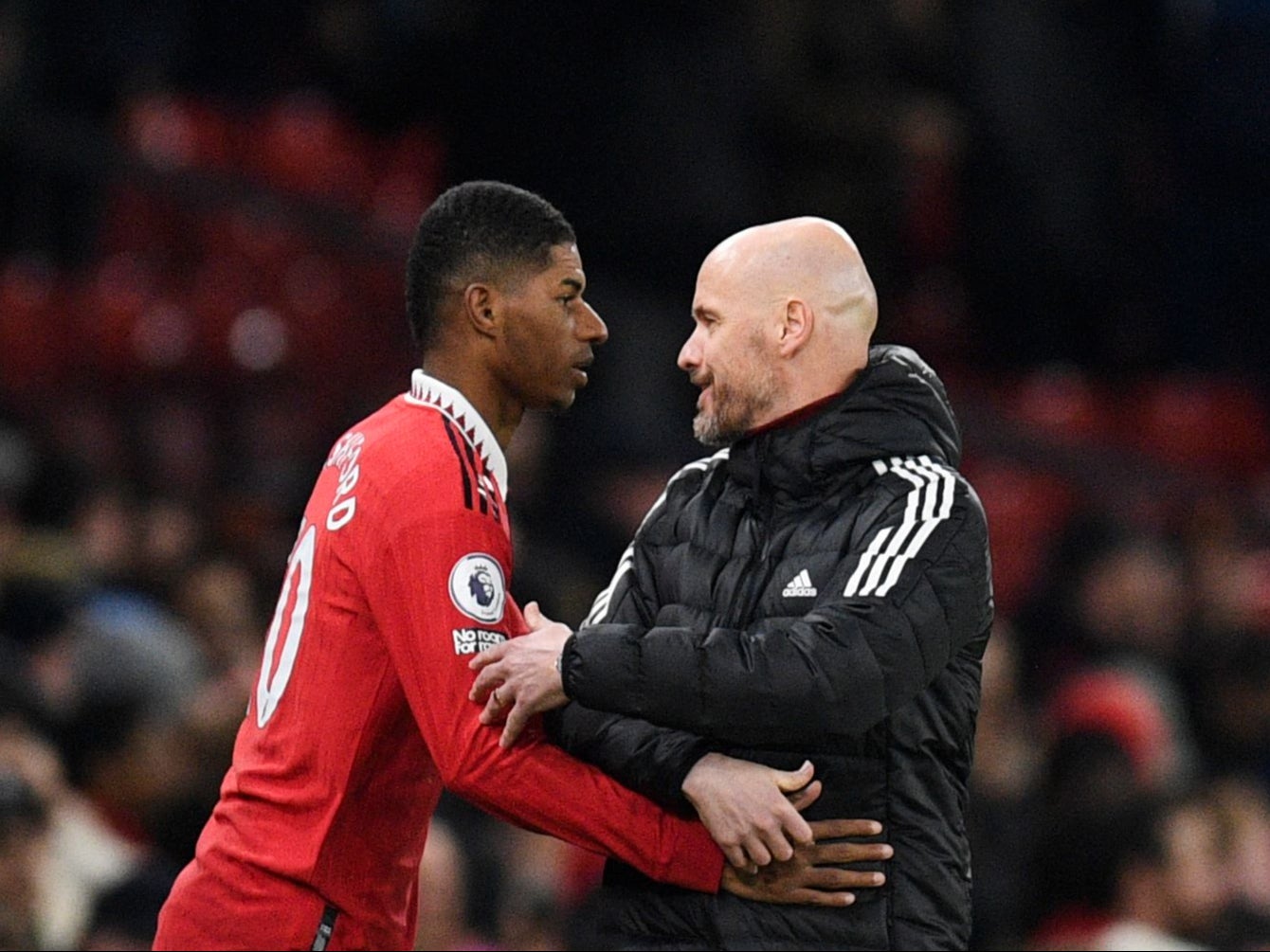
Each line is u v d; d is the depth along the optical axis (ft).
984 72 124.98
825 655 40.16
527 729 43.09
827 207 112.06
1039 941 70.85
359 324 103.71
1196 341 142.51
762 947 42.29
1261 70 144.46
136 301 105.19
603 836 42.45
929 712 42.52
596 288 107.14
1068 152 128.77
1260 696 98.84
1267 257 143.74
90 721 73.20
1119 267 132.16
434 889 66.85
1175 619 105.81
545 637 42.55
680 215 107.14
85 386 103.81
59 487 93.56
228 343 104.22
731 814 41.42
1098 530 106.01
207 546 94.22
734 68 108.68
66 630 84.43
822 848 41.98
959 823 43.27
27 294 104.37
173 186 103.76
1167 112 139.03
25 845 63.57
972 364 128.16
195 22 117.80
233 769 45.29
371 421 45.96
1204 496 113.09
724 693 40.27
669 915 43.21
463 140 110.42
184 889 44.32
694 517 44.68
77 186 105.50
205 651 86.22
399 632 42.96
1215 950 71.10
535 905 76.23
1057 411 124.77
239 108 116.78
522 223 45.16
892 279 118.11
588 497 103.09
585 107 107.76
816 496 43.27
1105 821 68.80
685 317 108.27
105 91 114.93
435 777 45.62
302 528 45.78
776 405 43.50
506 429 46.14
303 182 111.04
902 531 41.47
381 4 113.39
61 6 114.83
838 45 112.06
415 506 43.19
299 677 44.11
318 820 43.60
